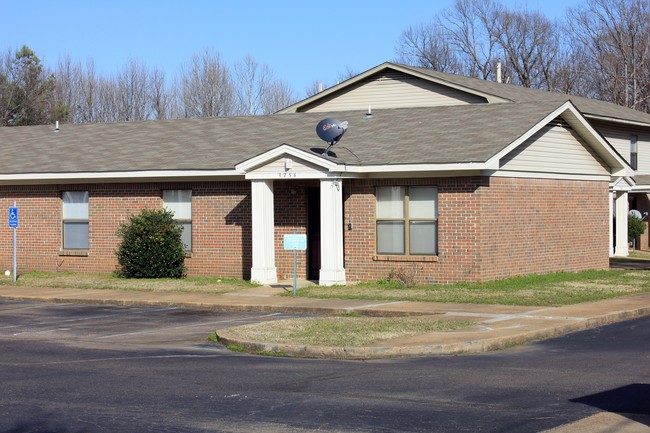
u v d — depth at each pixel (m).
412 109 27.56
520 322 16.36
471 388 11.03
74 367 12.84
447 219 22.73
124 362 13.25
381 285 22.91
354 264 23.86
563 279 24.31
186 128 30.09
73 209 28.03
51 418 9.70
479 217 22.36
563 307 18.58
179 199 26.53
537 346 14.48
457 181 22.56
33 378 11.99
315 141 25.70
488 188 22.70
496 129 23.67
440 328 15.55
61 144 30.28
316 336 14.77
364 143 24.45
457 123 24.94
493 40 67.62
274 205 25.17
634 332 16.03
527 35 66.94
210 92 66.19
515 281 23.19
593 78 64.12
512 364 12.76
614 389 10.88
